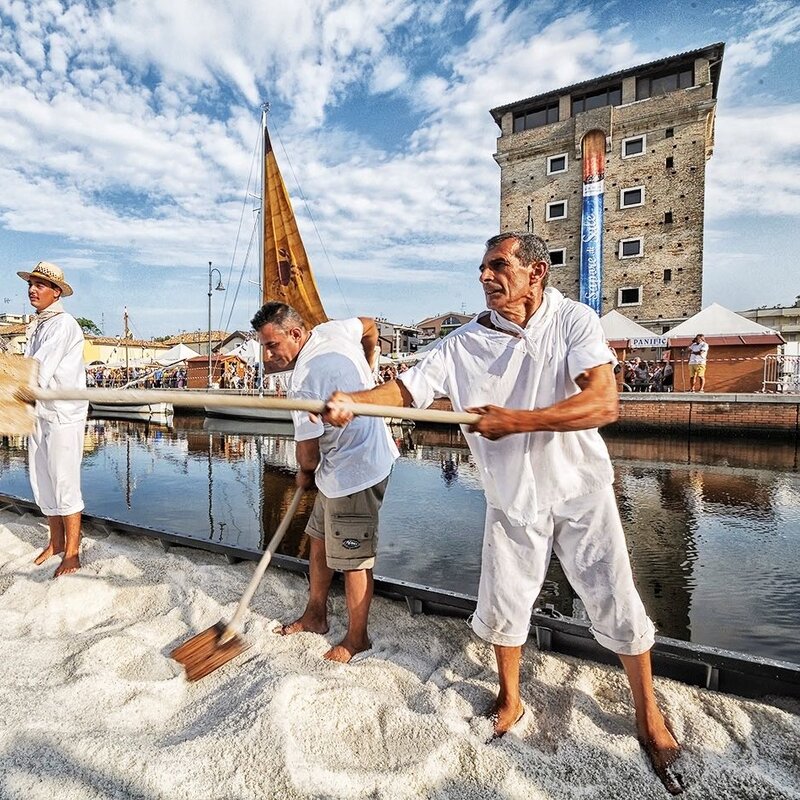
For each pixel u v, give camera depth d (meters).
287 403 1.85
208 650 2.34
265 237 20.77
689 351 18.45
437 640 2.59
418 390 2.09
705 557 5.71
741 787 1.68
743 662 2.05
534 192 29.77
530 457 1.92
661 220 26.80
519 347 1.94
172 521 6.96
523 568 1.97
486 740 1.88
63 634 2.72
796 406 15.38
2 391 1.78
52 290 3.54
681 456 13.19
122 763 1.70
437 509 7.57
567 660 2.37
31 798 1.60
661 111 26.41
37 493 3.49
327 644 2.55
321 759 1.79
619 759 1.79
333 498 2.44
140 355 52.28
